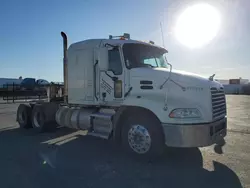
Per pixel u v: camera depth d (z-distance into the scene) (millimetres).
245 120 11469
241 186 3920
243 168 4750
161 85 5090
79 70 6938
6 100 25688
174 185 3984
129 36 6594
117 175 4418
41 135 7949
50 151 5980
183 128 4711
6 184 3980
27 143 6816
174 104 4848
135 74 5539
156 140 4984
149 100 5141
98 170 4664
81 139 7324
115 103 5961
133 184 4023
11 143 6820
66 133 8250
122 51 5828
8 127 9625
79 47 6938
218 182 4090
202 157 5465
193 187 3902
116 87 5926
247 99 31109
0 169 4691
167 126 4832
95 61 6469
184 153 5766
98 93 6414
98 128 6344
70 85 7254
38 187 3871
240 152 5855
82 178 4266
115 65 5957
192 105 4789
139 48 6117
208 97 4883
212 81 5410
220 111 5340
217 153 5773
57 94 9359
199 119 4754
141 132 5160
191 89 4871
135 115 5363
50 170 4648
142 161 5156
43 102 8984
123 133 5512
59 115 7832
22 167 4801
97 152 5883
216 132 5074
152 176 4375
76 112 7164
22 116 9305
